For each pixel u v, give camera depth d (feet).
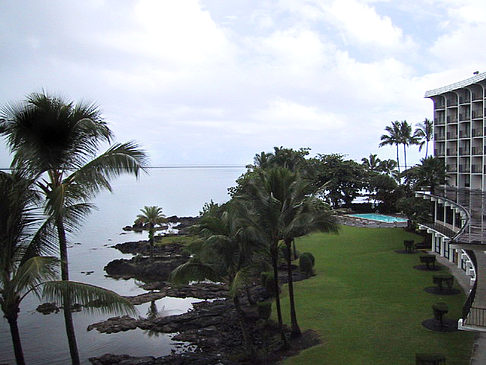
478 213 94.89
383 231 178.81
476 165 159.94
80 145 54.08
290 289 76.54
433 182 148.15
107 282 142.51
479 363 59.67
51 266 46.70
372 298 93.20
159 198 541.34
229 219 71.77
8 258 47.26
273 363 67.56
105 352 82.84
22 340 90.38
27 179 50.47
